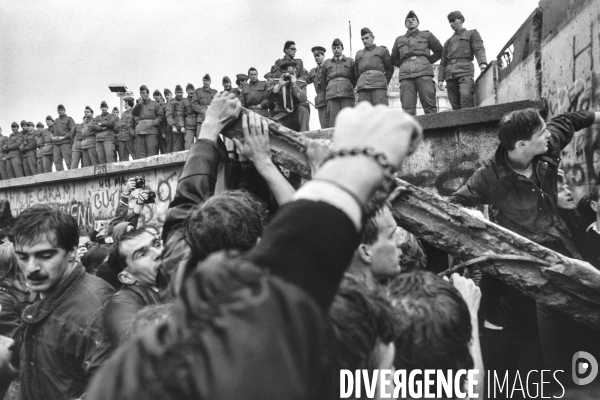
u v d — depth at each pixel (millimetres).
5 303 2965
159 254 2604
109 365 507
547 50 5895
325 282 555
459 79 8719
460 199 2928
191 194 2072
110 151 15367
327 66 9602
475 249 2023
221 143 2359
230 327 481
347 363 854
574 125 3182
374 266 1939
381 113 648
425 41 8523
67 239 2307
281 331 490
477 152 5949
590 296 1915
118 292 2268
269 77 11414
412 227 2068
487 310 2666
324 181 611
